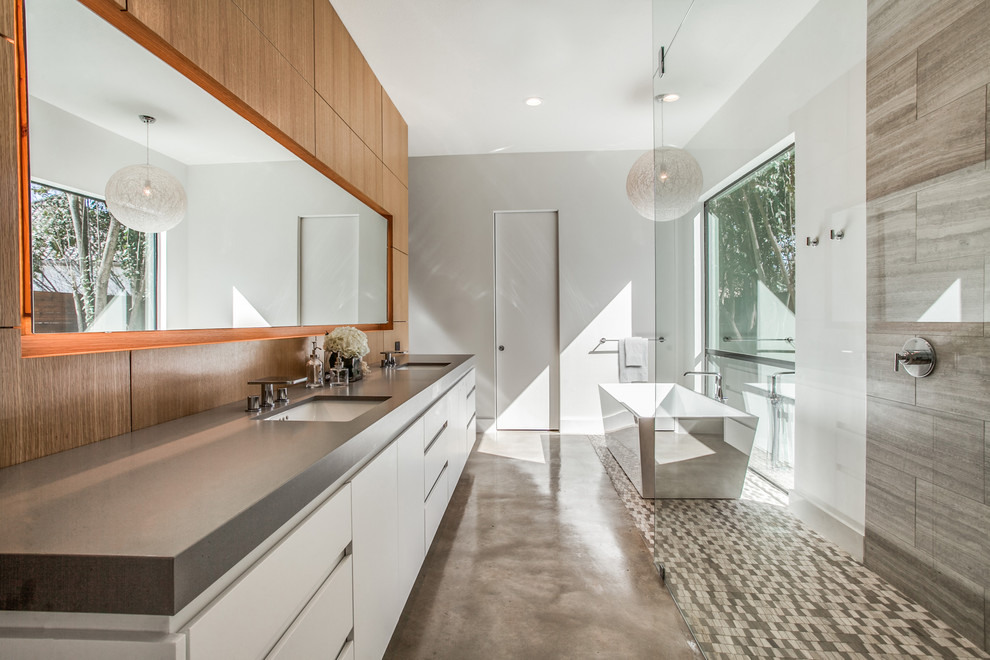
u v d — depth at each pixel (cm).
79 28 113
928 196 87
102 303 121
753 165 146
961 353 80
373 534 137
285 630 88
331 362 250
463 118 413
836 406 108
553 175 498
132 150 129
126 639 60
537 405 509
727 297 162
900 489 92
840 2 110
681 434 197
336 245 271
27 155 101
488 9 269
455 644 172
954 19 83
